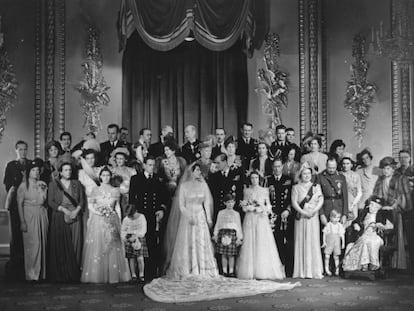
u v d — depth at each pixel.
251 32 13.02
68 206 10.30
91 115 13.38
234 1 12.74
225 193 10.94
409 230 11.46
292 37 13.75
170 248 10.68
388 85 12.73
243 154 12.44
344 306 8.31
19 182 12.28
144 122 13.33
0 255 12.83
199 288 9.37
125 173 11.00
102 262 10.12
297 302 8.58
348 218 11.11
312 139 11.83
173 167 11.30
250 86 13.52
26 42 13.25
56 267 10.18
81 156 10.90
